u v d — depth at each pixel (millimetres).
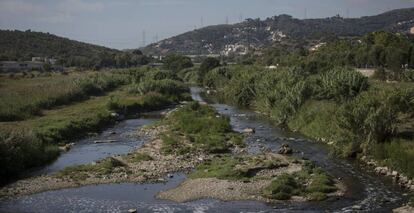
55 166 51844
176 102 117812
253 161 51188
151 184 45188
